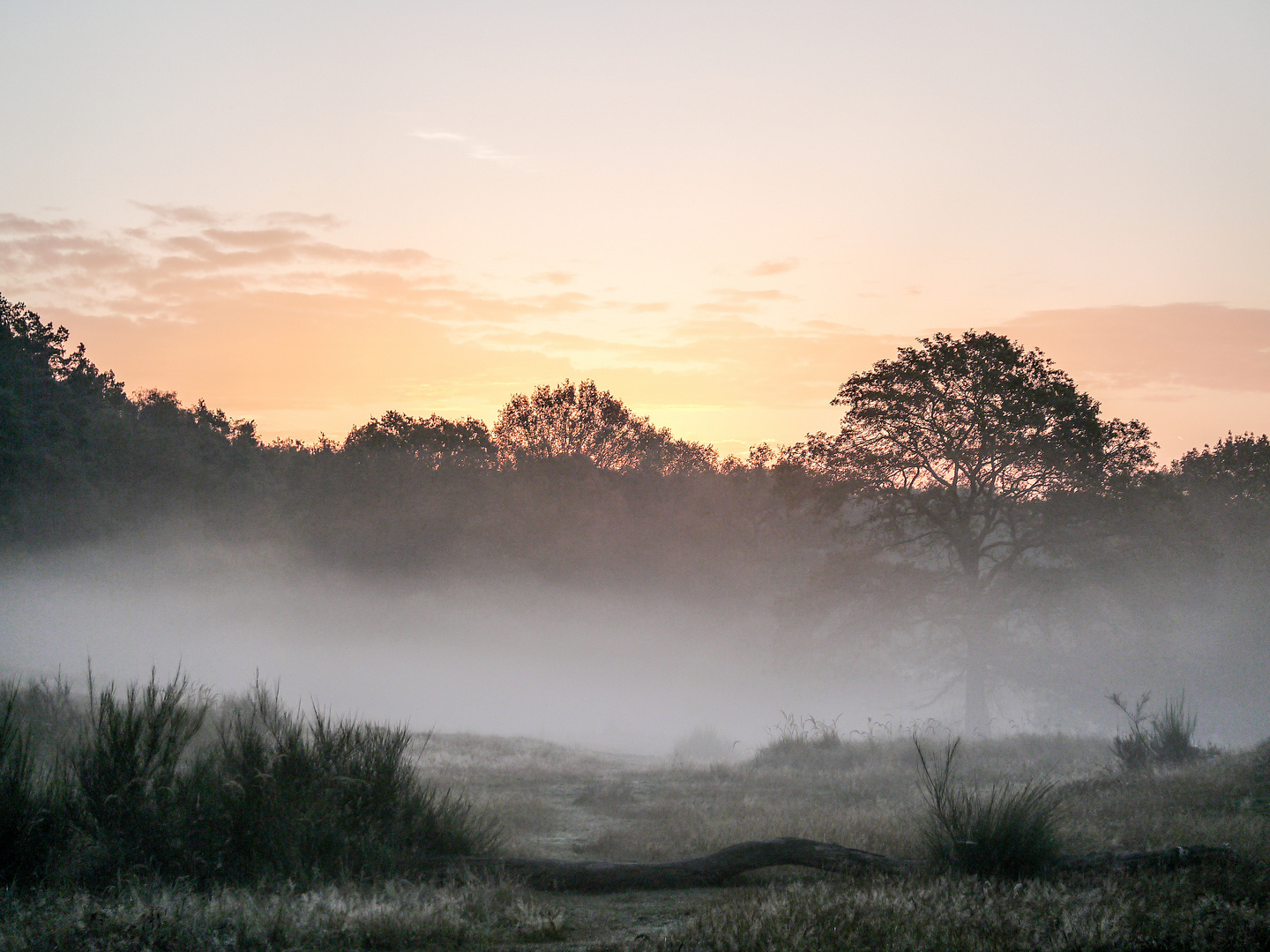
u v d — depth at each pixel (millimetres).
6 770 6730
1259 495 55344
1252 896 5668
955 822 7082
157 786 7164
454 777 13875
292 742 8086
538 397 72125
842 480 32031
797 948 4715
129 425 59344
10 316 59812
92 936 5008
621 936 5695
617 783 13719
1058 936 4797
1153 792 9883
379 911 5730
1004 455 30016
